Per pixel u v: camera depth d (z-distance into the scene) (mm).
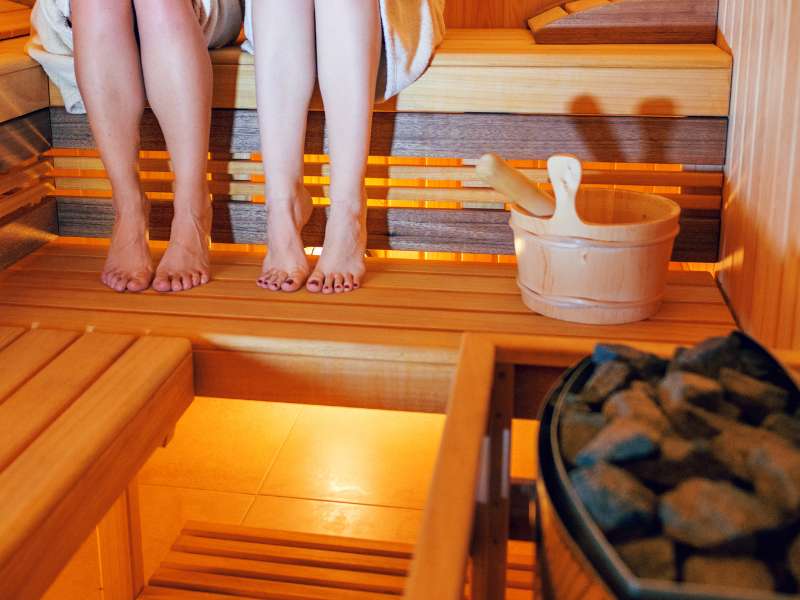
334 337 1678
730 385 857
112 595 1877
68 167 2244
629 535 709
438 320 1759
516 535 1208
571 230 1667
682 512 688
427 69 2012
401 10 1971
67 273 2031
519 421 2479
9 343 1655
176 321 1752
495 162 1584
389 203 2273
